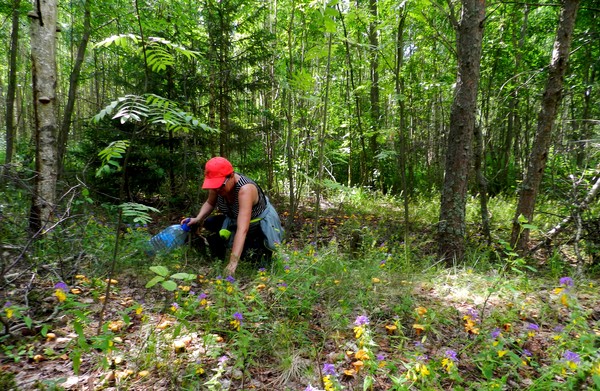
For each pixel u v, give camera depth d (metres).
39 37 3.82
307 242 4.88
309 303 2.64
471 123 4.10
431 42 7.50
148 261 3.52
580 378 1.75
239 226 3.32
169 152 6.32
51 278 2.94
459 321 2.65
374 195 9.22
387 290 3.08
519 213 4.34
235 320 2.18
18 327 2.27
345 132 10.37
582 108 8.46
